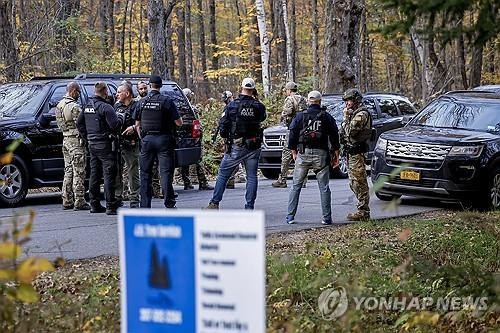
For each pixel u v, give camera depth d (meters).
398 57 46.72
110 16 50.09
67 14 32.28
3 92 17.59
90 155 15.38
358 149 14.20
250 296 3.49
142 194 14.46
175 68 63.16
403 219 14.18
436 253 10.41
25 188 16.53
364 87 50.44
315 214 15.22
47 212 15.64
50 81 17.55
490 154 15.53
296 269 8.96
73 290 8.55
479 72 34.69
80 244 11.95
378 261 9.76
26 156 16.48
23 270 4.70
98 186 15.49
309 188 20.03
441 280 7.41
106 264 10.43
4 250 4.68
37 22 30.08
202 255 3.57
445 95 18.08
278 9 55.22
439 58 33.09
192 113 18.89
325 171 13.90
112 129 14.94
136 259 3.74
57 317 6.78
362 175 14.23
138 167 15.41
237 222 3.50
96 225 13.88
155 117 14.20
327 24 25.89
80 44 32.38
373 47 55.31
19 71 27.56
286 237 12.48
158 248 3.68
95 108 15.01
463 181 15.35
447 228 12.55
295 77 49.72
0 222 5.37
